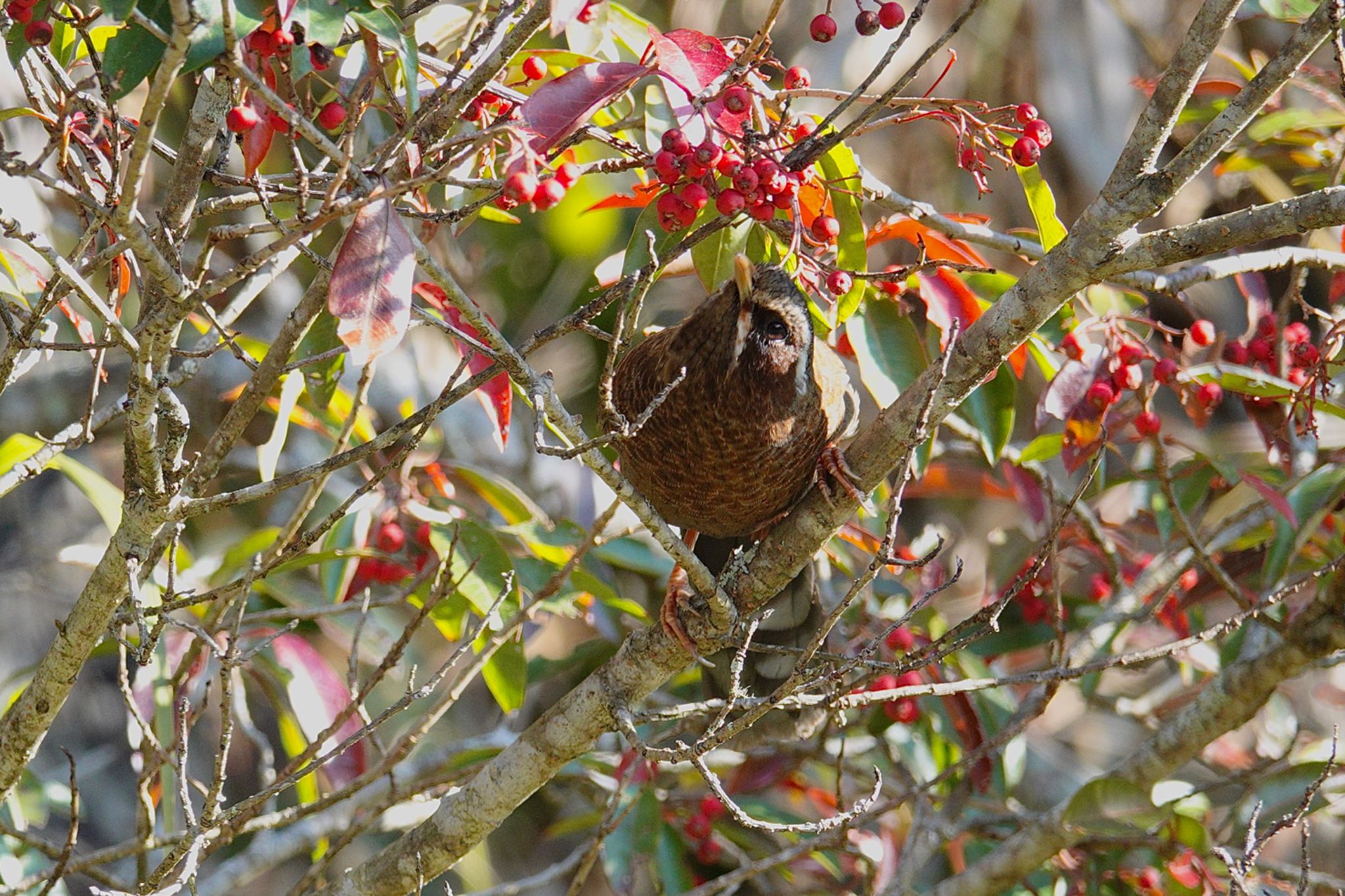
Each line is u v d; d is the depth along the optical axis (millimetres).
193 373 5508
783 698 5844
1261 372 8414
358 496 5770
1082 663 9195
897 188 11922
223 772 5875
